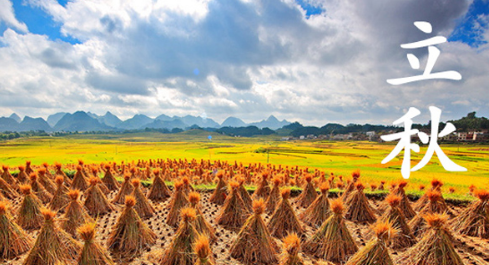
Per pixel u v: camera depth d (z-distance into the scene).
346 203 9.84
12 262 6.36
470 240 7.70
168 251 6.27
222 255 6.88
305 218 9.30
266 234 6.83
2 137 167.50
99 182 13.40
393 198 7.82
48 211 5.98
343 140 173.75
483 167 41.16
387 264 5.26
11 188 12.47
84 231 5.49
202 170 23.81
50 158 47.22
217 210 10.90
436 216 6.00
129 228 7.19
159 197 12.73
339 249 6.63
